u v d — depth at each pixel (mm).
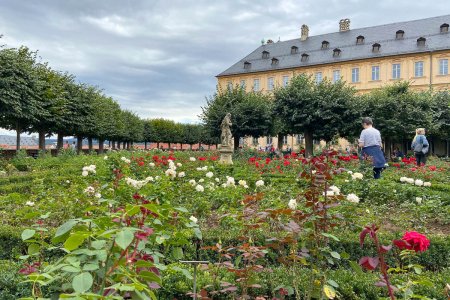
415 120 28875
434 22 52438
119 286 1601
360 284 3523
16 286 3209
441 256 4492
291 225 2779
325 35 61750
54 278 1746
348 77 54781
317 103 28531
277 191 8102
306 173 3094
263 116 32781
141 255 2156
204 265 3092
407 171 12516
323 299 2914
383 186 8453
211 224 5953
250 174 11297
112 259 1932
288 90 29594
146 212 2223
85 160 16828
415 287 3377
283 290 2938
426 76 48906
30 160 17547
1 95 20375
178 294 3270
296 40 64312
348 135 30109
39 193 7488
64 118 28969
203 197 7074
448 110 32531
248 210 3199
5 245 4504
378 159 10211
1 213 5902
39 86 23031
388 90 31797
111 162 9039
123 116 48656
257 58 65375
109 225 1996
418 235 2197
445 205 7910
